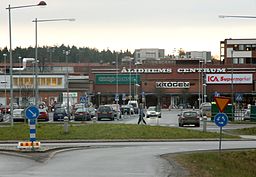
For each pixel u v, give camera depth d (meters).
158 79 161.00
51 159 31.62
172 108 157.38
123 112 113.12
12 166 27.77
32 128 36.12
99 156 33.62
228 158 34.75
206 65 157.88
